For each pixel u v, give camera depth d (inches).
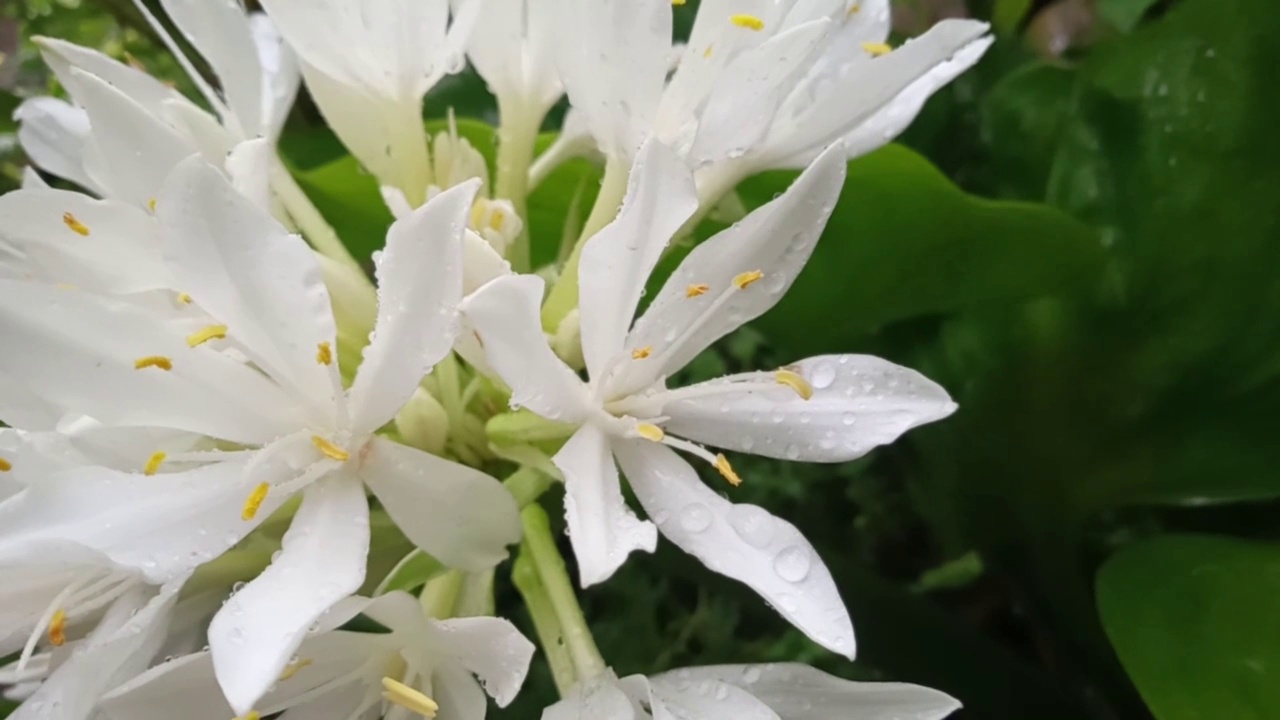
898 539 6.6
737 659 5.7
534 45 3.8
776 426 3.2
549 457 3.3
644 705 3.1
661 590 6.0
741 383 3.2
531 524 3.5
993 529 5.5
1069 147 4.9
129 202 3.4
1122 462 4.9
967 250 4.5
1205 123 4.5
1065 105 5.2
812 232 3.0
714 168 3.8
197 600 3.3
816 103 3.7
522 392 2.8
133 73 3.7
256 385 2.9
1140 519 5.5
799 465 6.3
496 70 3.9
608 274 2.8
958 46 3.6
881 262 4.6
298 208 3.9
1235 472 4.7
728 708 2.8
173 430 3.2
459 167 3.8
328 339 2.8
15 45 7.2
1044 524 5.2
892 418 3.1
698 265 3.0
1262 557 4.0
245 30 3.7
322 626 2.6
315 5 3.5
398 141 3.9
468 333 3.1
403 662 3.0
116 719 2.7
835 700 3.0
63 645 3.2
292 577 2.6
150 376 2.9
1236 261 4.5
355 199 5.0
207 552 2.8
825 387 3.2
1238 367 4.6
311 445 3.0
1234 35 4.4
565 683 3.1
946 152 5.8
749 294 3.1
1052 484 5.1
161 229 2.7
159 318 2.9
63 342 2.8
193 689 2.7
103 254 3.1
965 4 6.7
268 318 2.8
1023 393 5.1
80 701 2.8
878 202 4.3
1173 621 3.8
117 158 3.4
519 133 4.0
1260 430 4.7
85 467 2.8
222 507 2.9
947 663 4.9
